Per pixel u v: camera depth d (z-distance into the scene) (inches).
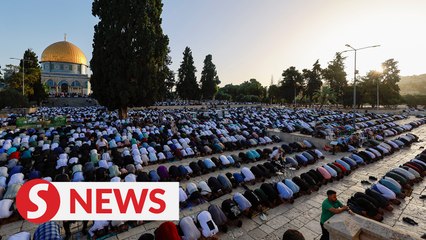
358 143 799.7
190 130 898.1
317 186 449.4
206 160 529.0
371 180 497.4
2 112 1576.0
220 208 338.0
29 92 2212.1
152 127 940.6
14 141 668.1
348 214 195.9
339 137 830.5
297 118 1440.7
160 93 1338.6
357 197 358.6
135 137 765.9
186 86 2994.6
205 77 3196.4
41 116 1266.0
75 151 565.9
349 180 499.5
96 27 1223.5
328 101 2773.1
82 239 302.5
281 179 491.2
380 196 362.6
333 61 2723.9
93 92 1241.4
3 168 439.2
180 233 275.6
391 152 712.4
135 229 322.3
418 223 336.5
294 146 730.2
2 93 1603.1
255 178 479.2
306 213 365.1
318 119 1371.8
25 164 500.4
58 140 702.5
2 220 330.0
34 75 2278.5
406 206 385.4
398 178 431.2
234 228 325.1
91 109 1875.0
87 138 730.8
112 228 308.3
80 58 3243.1
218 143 722.8
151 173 439.8
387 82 2529.5
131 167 474.9
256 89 3789.4
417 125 1332.4
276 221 343.0
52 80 3053.6
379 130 1013.2
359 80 2581.2
